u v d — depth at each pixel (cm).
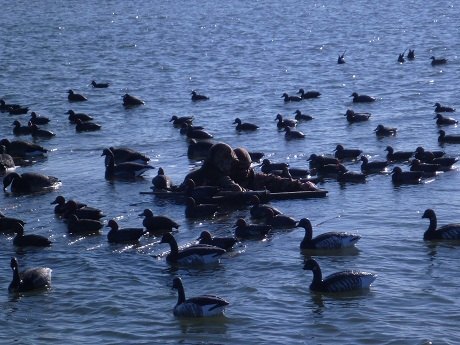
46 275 3528
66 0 16900
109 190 4816
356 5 14712
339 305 3238
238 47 10462
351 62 9188
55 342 3056
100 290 3459
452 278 3438
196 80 8406
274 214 4166
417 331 3027
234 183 4556
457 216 4141
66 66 9362
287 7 14788
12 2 16800
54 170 5325
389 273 3506
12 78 8706
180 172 5141
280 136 5959
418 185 4656
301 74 8562
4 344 3050
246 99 7406
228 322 3139
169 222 4084
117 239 3966
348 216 4197
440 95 7219
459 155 5216
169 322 3166
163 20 13488
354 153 5222
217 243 3784
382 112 6619
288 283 3444
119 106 7300
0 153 5512
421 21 12381
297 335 3028
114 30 12331
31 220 4347
